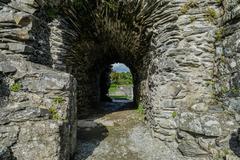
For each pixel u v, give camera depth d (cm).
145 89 887
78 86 907
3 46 482
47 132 391
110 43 967
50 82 427
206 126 517
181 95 616
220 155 481
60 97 430
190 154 534
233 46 534
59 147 397
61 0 632
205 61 620
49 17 638
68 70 753
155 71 698
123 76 3312
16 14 500
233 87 528
